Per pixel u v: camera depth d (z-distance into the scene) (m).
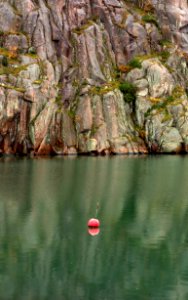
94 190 52.56
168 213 42.00
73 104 106.75
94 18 121.19
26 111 96.56
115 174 66.19
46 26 109.88
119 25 122.69
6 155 94.75
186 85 123.06
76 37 113.62
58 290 24.92
